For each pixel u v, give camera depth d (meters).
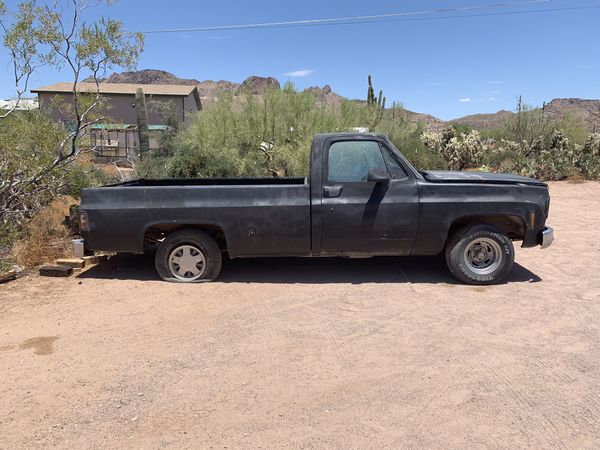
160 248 6.52
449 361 4.23
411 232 6.21
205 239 6.44
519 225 6.50
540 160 19.45
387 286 6.26
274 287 6.29
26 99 9.45
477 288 6.16
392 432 3.25
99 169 10.52
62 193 9.79
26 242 7.63
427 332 4.84
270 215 6.26
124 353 4.48
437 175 6.73
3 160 8.12
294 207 6.24
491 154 21.48
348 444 3.13
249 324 5.11
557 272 6.82
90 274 6.95
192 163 12.10
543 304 5.57
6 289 6.32
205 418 3.46
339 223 6.22
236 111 15.38
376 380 3.93
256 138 14.89
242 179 7.81
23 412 3.57
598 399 3.61
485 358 4.28
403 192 6.19
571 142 26.33
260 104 15.30
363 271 6.92
